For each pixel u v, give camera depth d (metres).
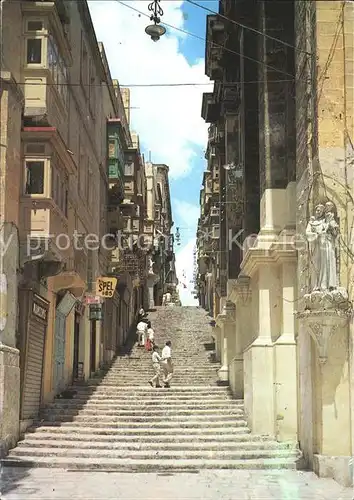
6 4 14.39
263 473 12.60
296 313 13.27
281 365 14.65
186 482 11.78
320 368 12.33
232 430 15.40
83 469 13.02
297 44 14.52
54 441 14.55
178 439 14.69
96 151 26.08
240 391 18.89
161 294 70.12
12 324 14.20
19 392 14.61
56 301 18.89
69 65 18.25
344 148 12.74
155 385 20.75
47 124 15.47
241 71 19.95
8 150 13.88
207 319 39.12
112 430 15.31
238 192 21.73
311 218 12.56
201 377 23.09
